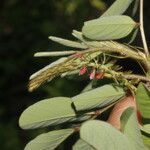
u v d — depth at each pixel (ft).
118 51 0.98
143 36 0.99
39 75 0.94
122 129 0.89
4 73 3.55
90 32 0.95
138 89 0.90
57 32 3.46
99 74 0.97
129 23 0.97
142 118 0.93
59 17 3.53
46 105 0.95
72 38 3.37
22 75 3.55
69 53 0.98
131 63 1.22
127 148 0.84
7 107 3.44
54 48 3.13
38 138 0.99
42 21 3.60
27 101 3.43
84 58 0.96
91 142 0.82
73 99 0.93
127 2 1.03
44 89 2.93
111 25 0.96
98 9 3.25
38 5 3.63
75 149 0.93
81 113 0.97
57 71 0.94
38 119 0.96
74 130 0.99
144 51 0.99
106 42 0.99
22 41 3.61
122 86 0.97
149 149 0.92
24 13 3.70
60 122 0.98
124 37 1.00
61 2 3.51
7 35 3.70
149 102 0.91
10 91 3.51
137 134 0.88
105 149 0.83
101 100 0.95
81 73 0.95
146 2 2.93
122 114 0.91
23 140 3.10
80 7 3.37
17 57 3.59
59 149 2.01
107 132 0.83
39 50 3.49
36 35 3.57
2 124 3.23
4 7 3.83
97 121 0.84
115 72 0.97
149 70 0.98
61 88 2.84
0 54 3.62
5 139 3.11
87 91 0.97
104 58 0.98
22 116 0.96
